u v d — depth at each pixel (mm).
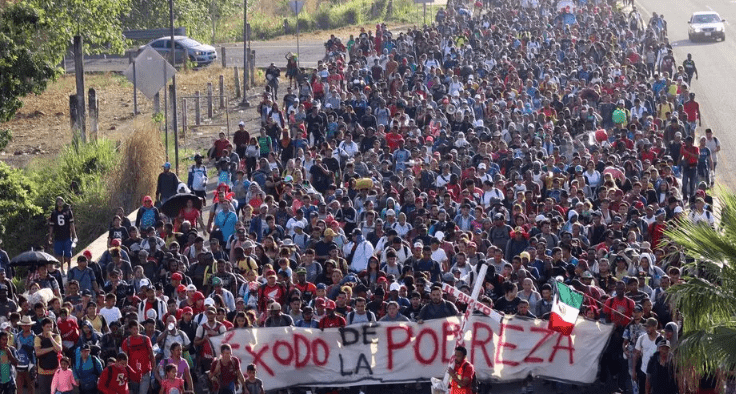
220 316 19875
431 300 19953
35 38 36469
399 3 87875
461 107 38094
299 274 21500
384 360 19609
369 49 53000
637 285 20047
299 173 29750
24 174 36062
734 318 15859
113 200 33312
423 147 31703
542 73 47562
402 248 23469
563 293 19312
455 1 72438
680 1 86375
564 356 19688
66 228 27219
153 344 19625
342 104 39094
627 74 47250
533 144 33125
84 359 18812
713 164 32844
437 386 17734
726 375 15750
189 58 58312
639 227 25016
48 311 20281
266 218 25672
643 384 18359
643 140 32969
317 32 75375
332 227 24844
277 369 19469
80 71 38844
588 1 72688
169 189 29344
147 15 67438
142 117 45562
